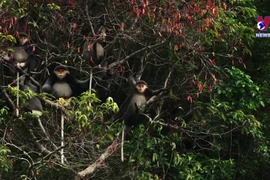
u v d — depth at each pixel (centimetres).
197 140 2108
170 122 1908
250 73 2320
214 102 1980
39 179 1736
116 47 1978
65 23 1844
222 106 1988
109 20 1880
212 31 1884
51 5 1734
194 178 1955
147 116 1762
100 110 1622
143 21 1853
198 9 1780
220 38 1991
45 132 1728
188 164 1972
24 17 1812
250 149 2184
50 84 1788
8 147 1731
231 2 1989
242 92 2080
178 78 1945
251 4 2192
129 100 1786
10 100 1691
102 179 1845
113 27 1867
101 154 1786
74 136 1717
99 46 1823
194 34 1852
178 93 1903
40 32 1917
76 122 1656
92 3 1894
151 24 1855
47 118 1786
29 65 1773
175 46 1798
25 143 1777
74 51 1903
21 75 1755
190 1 1797
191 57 1928
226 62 2186
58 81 1791
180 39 1853
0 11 1689
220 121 2011
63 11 1836
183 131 1914
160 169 2023
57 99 1772
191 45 1862
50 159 1678
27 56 1773
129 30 1878
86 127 1631
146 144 1880
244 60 2294
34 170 1670
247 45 2245
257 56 2322
